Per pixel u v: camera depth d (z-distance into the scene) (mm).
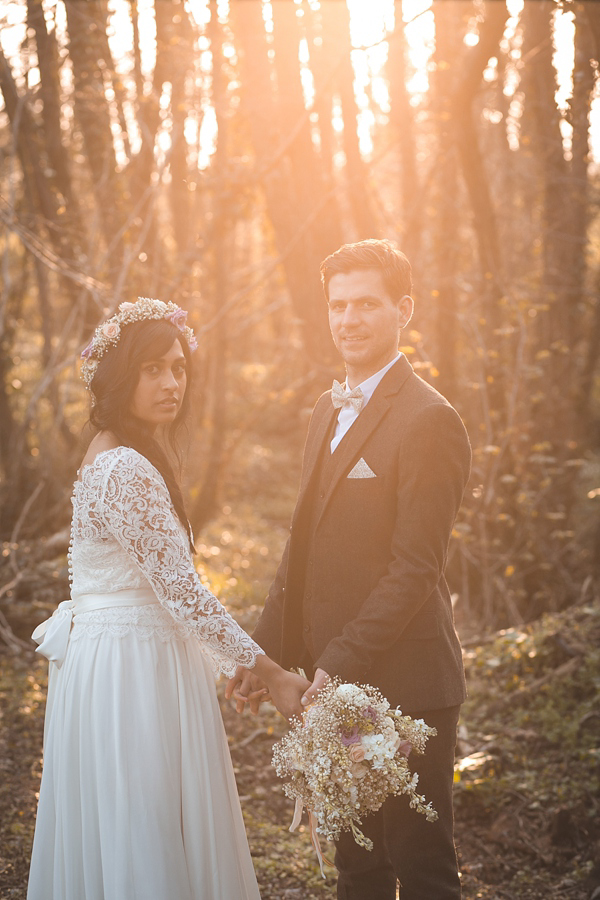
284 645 2584
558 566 7172
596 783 3643
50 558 7023
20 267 8641
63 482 7934
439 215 7633
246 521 11797
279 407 15758
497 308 6969
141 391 2365
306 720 2141
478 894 3064
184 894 2232
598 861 3111
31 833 3295
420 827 2350
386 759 2049
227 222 6645
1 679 4902
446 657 2385
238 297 6684
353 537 2371
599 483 10844
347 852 2539
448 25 7117
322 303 5793
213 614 2229
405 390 2385
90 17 6367
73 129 7219
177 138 6074
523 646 4777
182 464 2637
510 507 6855
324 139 6141
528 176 8656
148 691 2270
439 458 2270
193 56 6355
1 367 8414
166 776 2248
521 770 3846
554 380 8016
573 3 4930
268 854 3326
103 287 5762
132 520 2203
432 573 2264
